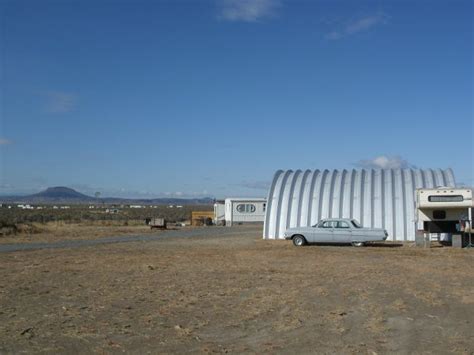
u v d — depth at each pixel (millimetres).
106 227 53750
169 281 15766
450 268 19031
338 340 9164
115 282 15602
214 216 66688
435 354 8344
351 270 18375
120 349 8562
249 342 9023
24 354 8266
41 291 14055
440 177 35156
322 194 35594
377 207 34062
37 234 40938
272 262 20938
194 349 8578
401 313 11352
